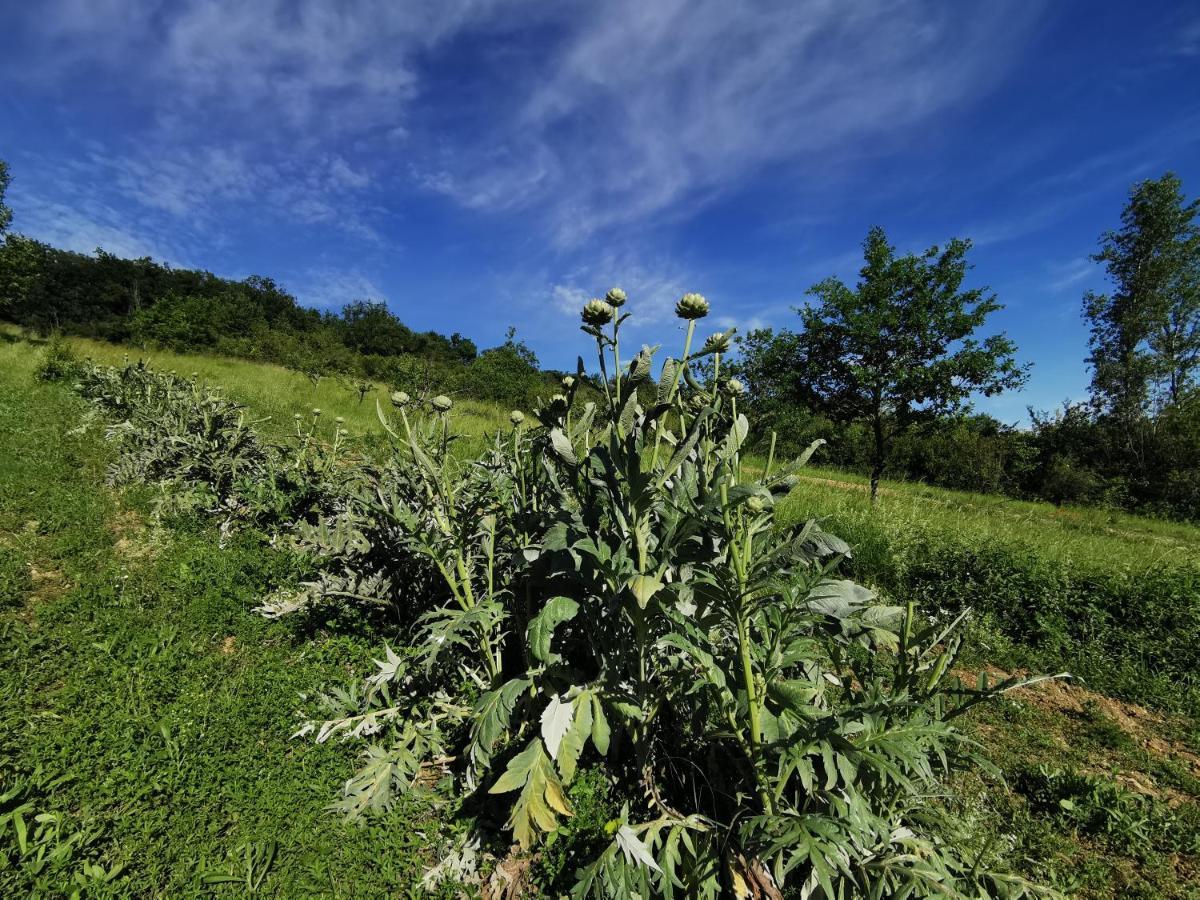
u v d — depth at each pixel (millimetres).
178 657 3365
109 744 2654
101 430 8703
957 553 5988
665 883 1839
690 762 2424
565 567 2373
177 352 25859
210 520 5477
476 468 3500
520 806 1996
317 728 2865
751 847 1948
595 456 2330
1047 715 4012
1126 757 3555
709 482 2277
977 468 22438
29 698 2895
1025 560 5750
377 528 3713
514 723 2842
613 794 2557
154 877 2074
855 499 10133
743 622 1974
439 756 2787
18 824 2111
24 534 4738
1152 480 20391
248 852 2180
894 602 5738
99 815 2293
